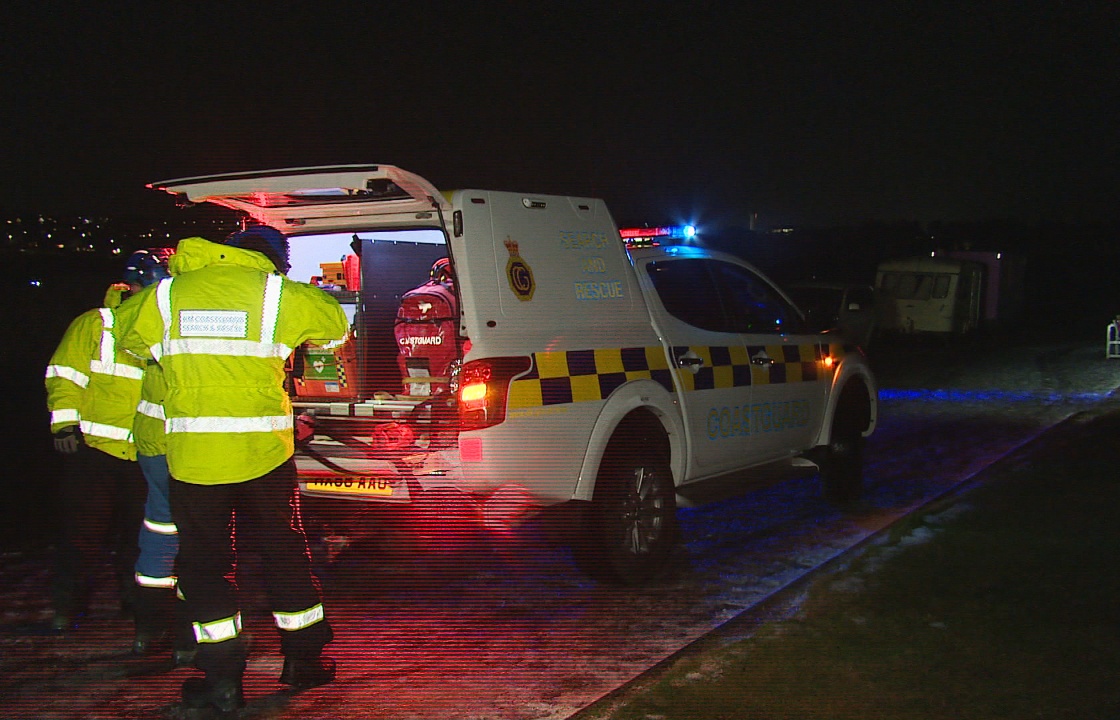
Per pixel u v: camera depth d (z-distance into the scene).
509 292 4.38
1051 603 4.44
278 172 4.02
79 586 4.37
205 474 3.39
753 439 5.80
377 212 4.71
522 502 4.36
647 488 4.98
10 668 3.90
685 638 4.18
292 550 3.61
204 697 3.45
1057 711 3.36
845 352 6.73
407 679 3.78
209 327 3.42
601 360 4.75
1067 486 6.84
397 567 5.21
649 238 6.00
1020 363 16.56
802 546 5.61
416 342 4.73
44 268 23.02
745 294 6.05
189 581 3.45
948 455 8.36
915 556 5.22
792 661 3.82
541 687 3.69
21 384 13.77
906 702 3.44
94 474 4.31
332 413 4.66
